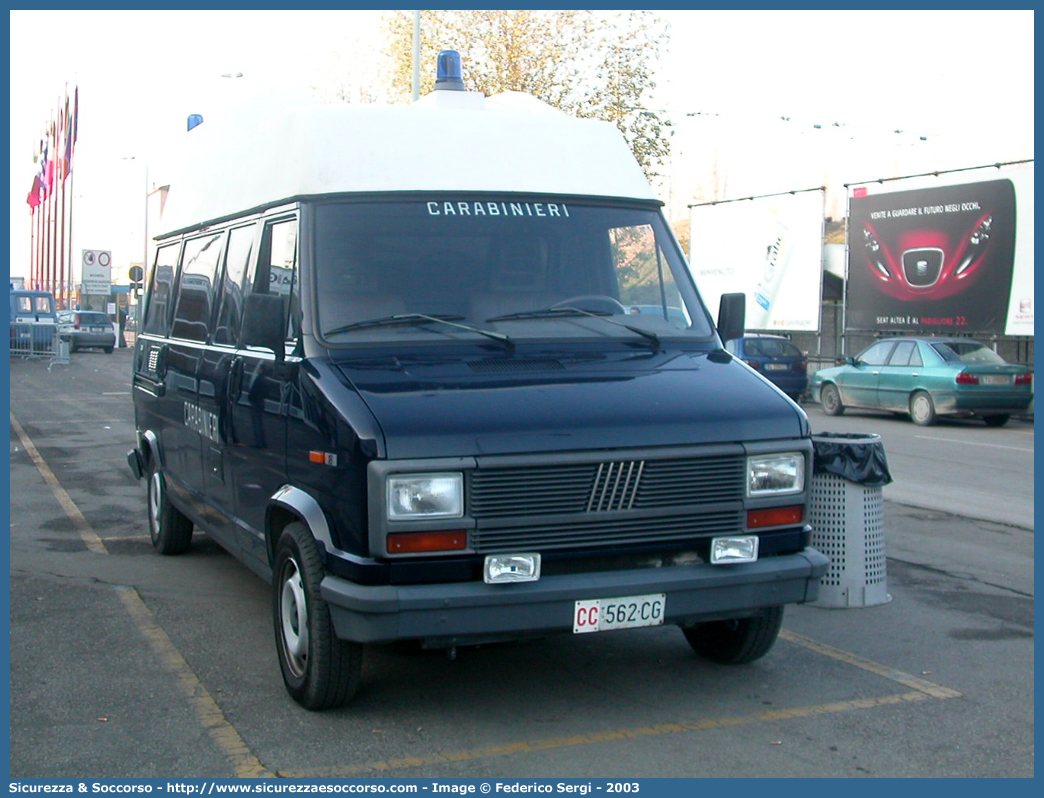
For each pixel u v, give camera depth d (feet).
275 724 15.61
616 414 15.06
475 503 14.15
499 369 16.14
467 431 14.26
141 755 14.53
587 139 19.90
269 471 17.37
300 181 17.78
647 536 14.97
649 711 16.24
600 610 14.62
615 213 19.20
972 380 60.85
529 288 17.95
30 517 31.37
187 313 24.21
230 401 19.52
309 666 15.49
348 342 16.44
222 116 23.34
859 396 68.49
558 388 15.60
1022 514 32.50
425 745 14.89
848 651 19.27
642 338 17.90
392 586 14.02
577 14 83.56
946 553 27.25
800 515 16.01
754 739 15.19
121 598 22.50
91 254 152.25
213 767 14.16
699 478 15.19
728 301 19.15
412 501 13.96
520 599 14.20
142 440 27.53
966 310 76.95
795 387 78.95
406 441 14.02
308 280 16.90
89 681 17.43
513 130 19.36
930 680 17.75
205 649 19.13
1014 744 15.08
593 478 14.61
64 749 14.70
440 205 18.02
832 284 98.78
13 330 116.98
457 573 14.23
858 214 86.94
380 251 17.39
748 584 15.38
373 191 17.83
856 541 22.11
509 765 14.26
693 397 15.87
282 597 16.62
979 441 53.36
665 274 19.12
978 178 75.66
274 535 17.39
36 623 20.66
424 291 17.33
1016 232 72.49
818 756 14.62
